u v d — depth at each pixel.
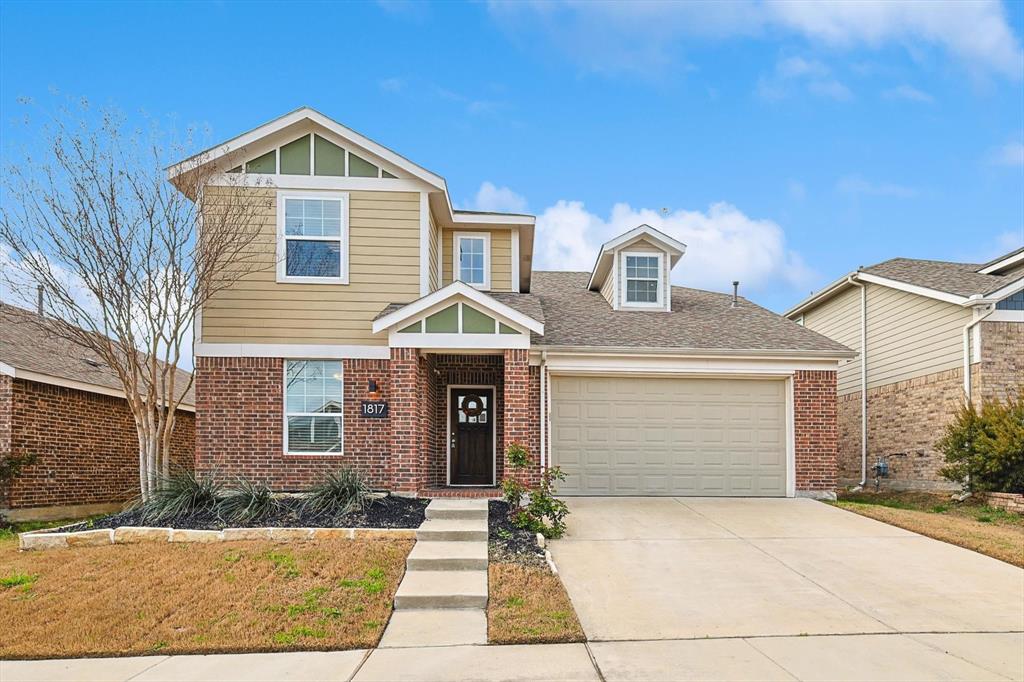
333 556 9.00
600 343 13.95
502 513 11.21
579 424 14.01
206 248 12.48
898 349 17.16
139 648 6.55
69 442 15.00
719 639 6.78
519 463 11.25
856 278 18.69
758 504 13.18
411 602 7.68
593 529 10.91
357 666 6.12
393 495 12.41
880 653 6.43
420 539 9.88
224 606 7.46
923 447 16.03
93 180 11.85
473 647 6.58
